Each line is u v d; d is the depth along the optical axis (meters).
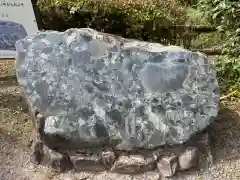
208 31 5.00
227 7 4.37
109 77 3.46
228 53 4.43
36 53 3.53
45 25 4.74
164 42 4.88
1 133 3.75
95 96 3.43
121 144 3.39
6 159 3.51
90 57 3.49
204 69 3.53
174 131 3.40
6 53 4.21
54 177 3.37
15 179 3.34
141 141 3.38
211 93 3.49
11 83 4.37
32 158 3.47
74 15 4.71
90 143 3.41
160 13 4.78
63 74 3.47
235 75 4.35
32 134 3.66
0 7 4.09
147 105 3.43
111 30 4.78
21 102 4.11
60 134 3.35
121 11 4.71
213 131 3.80
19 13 4.13
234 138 3.74
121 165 3.37
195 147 3.44
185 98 3.45
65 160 3.41
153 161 3.38
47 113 3.41
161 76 3.46
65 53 3.51
